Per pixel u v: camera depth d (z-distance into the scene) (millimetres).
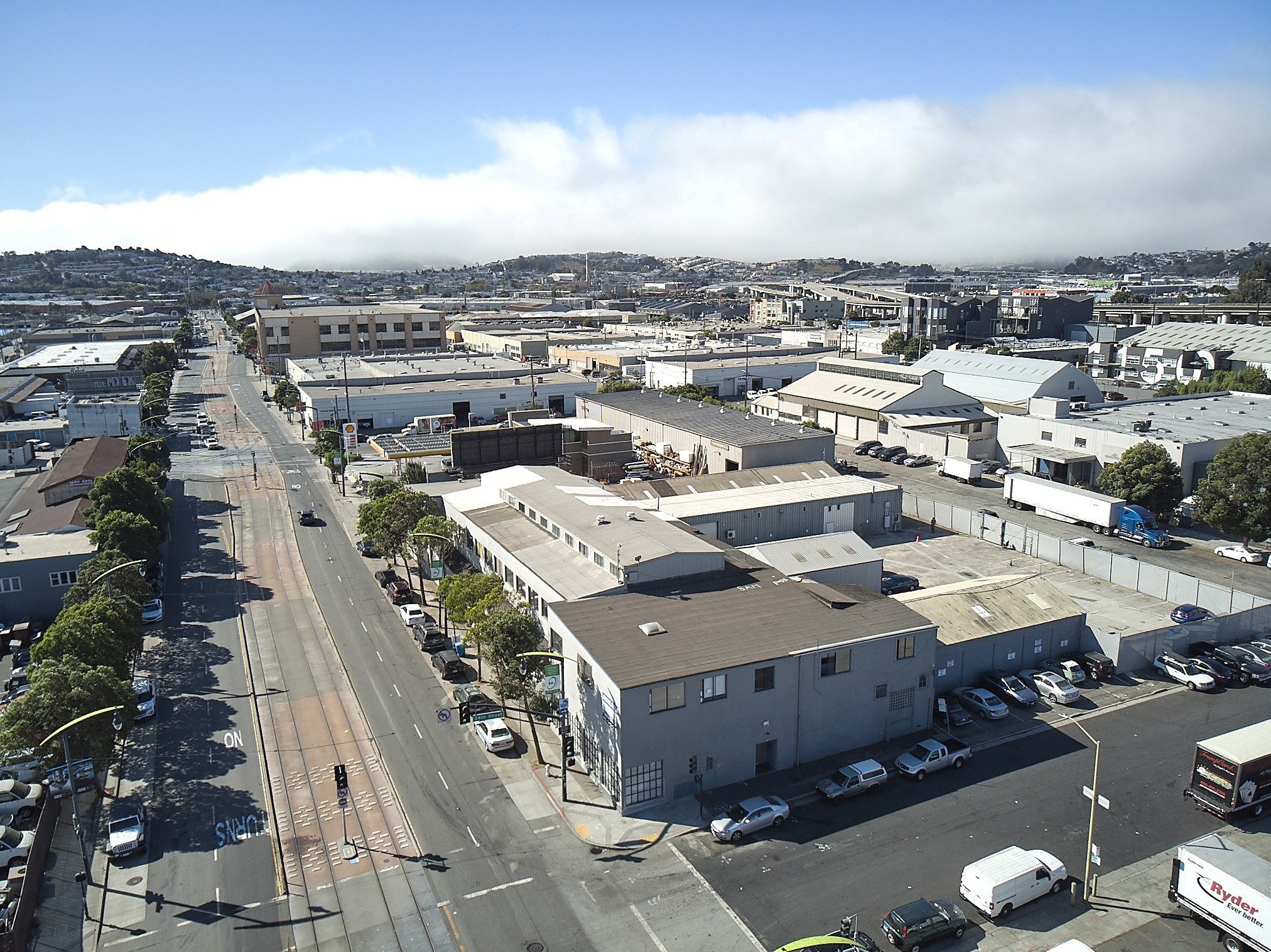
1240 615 62344
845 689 48688
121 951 34719
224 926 36125
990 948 34531
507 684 49625
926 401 129250
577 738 48812
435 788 46062
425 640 62719
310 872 39469
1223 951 34281
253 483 115938
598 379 187000
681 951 34406
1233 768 41844
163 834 42406
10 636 65625
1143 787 45438
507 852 40781
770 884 38281
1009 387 133875
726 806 44094
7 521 93312
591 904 37125
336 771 43188
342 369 182875
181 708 54969
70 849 41500
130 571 65500
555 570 61406
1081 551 77562
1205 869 34812
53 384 198000
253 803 44969
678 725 44219
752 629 49656
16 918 35062
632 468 111312
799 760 48062
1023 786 45719
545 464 108250
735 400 173000
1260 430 102062
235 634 66625
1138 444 89438
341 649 63625
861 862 39688
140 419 142375
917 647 50562
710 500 83688
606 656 45625
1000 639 57250
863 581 67688
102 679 46281
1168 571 70562
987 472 111812
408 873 39344
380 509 77750
